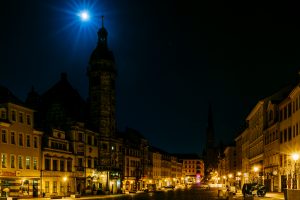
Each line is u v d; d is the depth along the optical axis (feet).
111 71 396.37
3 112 232.94
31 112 261.24
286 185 221.66
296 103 199.93
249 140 392.27
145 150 532.32
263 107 292.40
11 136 237.45
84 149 340.18
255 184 204.95
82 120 351.87
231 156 563.89
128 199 234.79
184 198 238.89
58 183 290.76
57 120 327.26
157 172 619.26
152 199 230.48
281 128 237.86
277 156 244.63
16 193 236.43
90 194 329.11
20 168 244.42
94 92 391.45
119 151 417.69
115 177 393.09
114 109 400.47
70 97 379.96
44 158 273.75
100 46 402.11
